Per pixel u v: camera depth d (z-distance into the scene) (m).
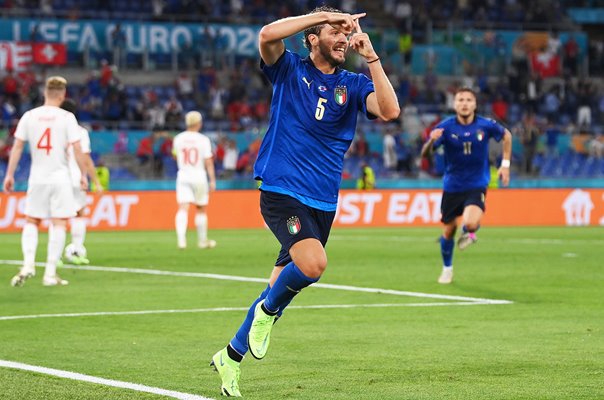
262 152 17.05
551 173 92.62
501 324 25.25
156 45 96.06
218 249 51.88
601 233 67.25
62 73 92.19
